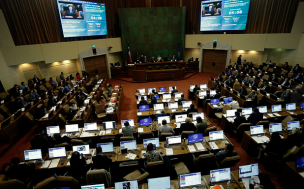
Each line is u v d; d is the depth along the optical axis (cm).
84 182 454
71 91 1116
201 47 1773
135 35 1786
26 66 1288
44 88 1217
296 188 435
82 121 754
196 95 1034
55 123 828
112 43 1708
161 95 1052
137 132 643
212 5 1565
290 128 604
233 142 684
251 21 1485
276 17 1366
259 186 360
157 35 1820
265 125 620
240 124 634
